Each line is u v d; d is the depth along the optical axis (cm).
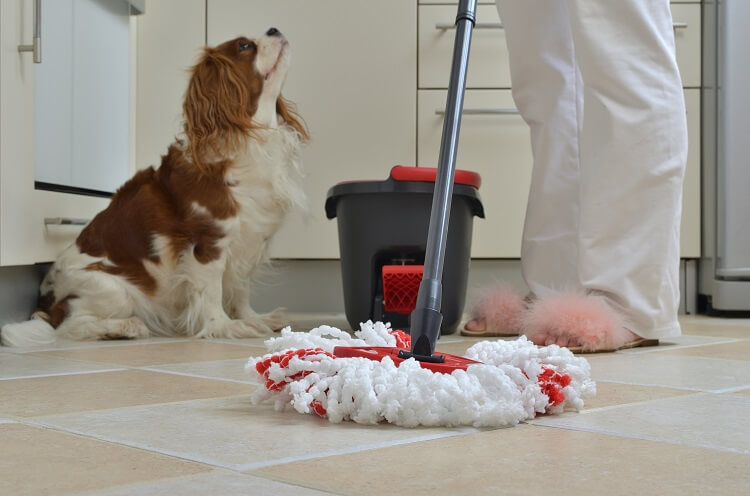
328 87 279
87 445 79
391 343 120
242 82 217
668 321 181
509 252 280
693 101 280
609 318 173
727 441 82
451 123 110
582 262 181
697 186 281
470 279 285
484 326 210
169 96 283
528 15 206
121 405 103
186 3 280
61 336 206
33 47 194
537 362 98
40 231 210
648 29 176
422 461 73
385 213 207
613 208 178
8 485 65
